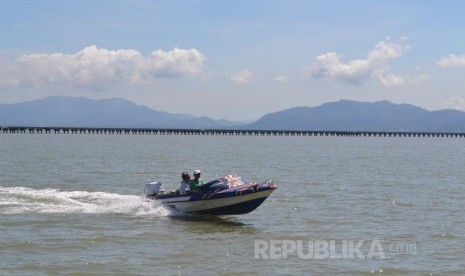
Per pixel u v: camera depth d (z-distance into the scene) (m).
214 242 20.52
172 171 50.31
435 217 25.91
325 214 26.52
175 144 116.12
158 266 17.20
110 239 20.50
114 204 27.83
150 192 27.52
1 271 16.36
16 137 144.75
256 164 60.38
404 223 24.33
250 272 16.78
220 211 25.39
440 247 19.86
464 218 25.70
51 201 28.31
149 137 172.75
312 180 42.66
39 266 16.86
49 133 198.38
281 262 17.84
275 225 23.84
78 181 40.25
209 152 84.94
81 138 147.12
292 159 69.94
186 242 20.47
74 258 17.81
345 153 87.75
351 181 41.97
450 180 43.94
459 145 140.62
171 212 26.28
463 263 17.83
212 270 16.94
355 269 17.14
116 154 74.19
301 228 23.19
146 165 56.22
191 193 25.72
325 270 17.05
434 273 16.80
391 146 126.06
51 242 19.80
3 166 50.72
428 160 71.31
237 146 110.56
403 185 39.53
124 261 17.62
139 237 21.06
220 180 25.95
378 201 30.92
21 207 26.50
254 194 24.70
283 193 34.03
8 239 20.06
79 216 24.78
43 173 45.22
